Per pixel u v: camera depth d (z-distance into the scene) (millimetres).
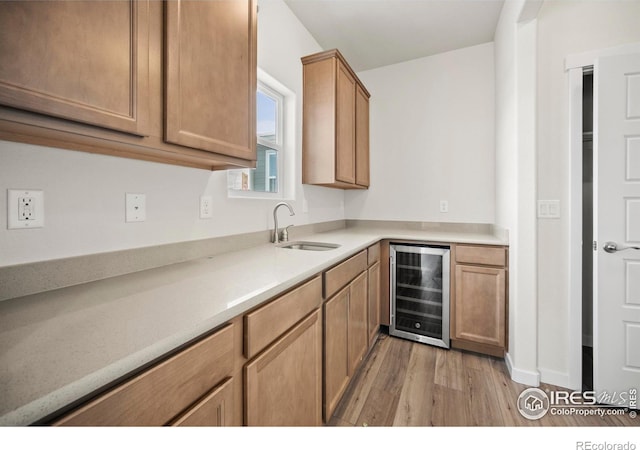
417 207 3035
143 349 561
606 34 1671
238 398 845
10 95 598
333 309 1484
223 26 1167
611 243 1621
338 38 2594
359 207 3299
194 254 1408
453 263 2275
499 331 2104
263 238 1908
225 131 1182
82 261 969
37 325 657
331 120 2275
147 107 877
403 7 2197
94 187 1002
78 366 499
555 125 1767
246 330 862
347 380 1676
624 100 1583
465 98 2801
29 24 624
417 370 1997
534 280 1803
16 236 820
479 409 1589
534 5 1638
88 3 727
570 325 1760
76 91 706
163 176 1257
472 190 2789
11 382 453
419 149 3012
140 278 1057
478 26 2441
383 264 2568
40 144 850
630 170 1590
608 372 1636
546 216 1795
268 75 1954
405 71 3049
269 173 2215
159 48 911
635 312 1599
